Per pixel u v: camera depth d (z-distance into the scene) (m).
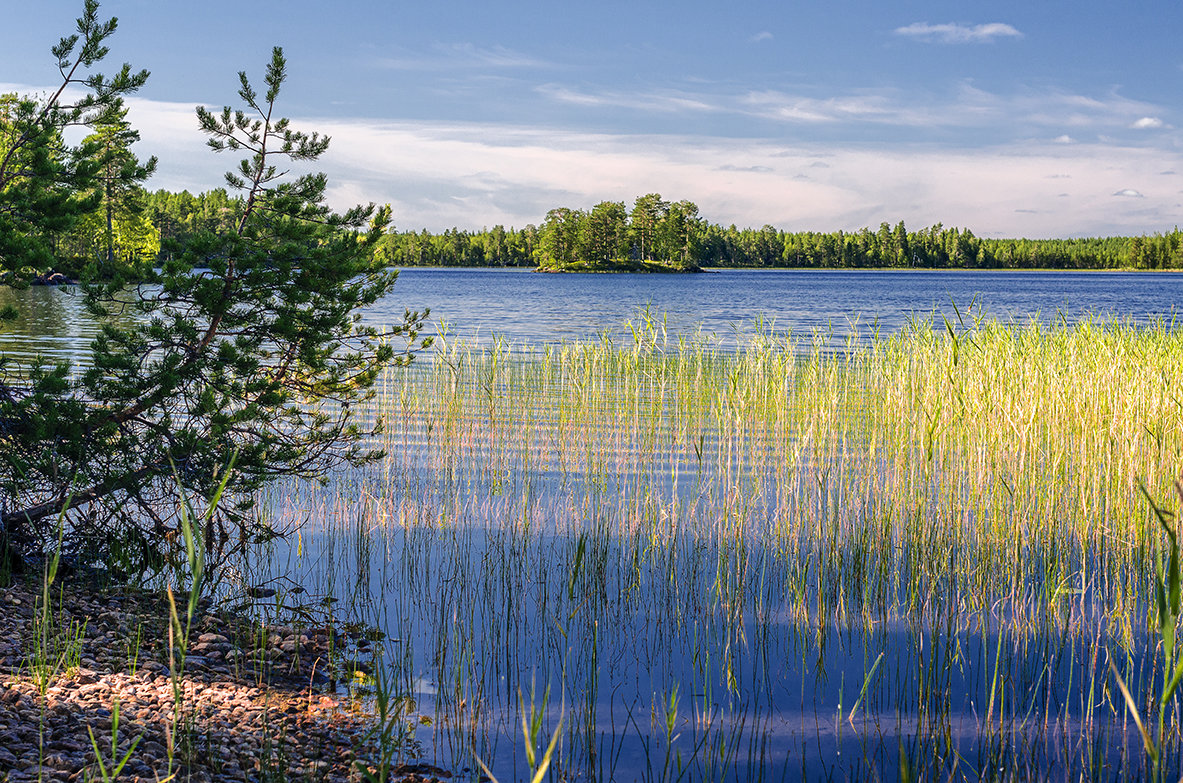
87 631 5.82
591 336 29.22
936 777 4.43
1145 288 83.62
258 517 8.73
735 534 8.23
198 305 7.40
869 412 14.13
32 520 7.02
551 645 6.03
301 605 6.76
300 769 4.27
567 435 12.75
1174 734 4.79
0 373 7.22
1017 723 4.96
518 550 7.96
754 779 4.40
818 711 5.16
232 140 7.49
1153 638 6.04
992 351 12.81
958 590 6.91
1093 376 11.18
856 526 8.34
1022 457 9.30
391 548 8.05
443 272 158.88
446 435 12.02
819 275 149.12
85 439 6.97
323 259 7.64
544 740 4.77
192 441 7.10
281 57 7.52
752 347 18.94
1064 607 6.63
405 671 5.61
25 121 7.09
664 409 14.80
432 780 4.32
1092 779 4.36
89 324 27.56
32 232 7.27
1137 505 8.10
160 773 4.00
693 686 5.46
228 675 5.40
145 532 7.52
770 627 6.34
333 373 8.43
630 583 7.18
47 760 3.92
